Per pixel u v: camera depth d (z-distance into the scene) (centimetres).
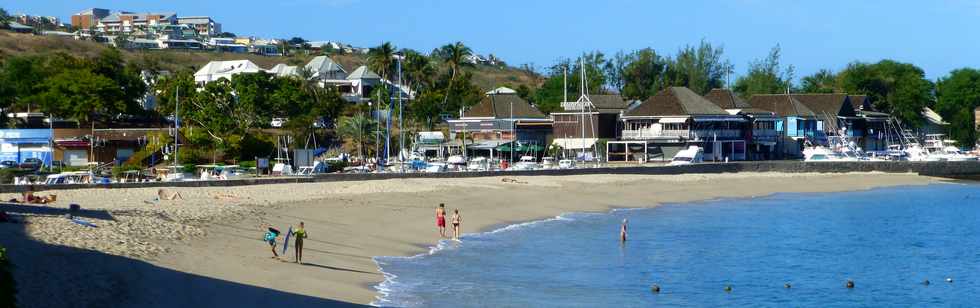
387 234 5419
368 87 15950
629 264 4953
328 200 6525
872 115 15238
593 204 7688
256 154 10600
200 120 10575
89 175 8338
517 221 6462
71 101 11625
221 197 6462
